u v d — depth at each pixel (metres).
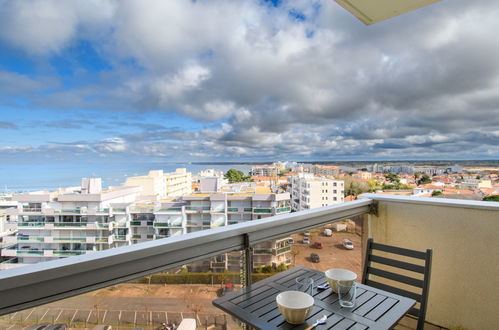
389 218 2.54
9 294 0.91
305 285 1.36
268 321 1.12
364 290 1.38
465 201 2.17
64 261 1.03
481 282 2.07
